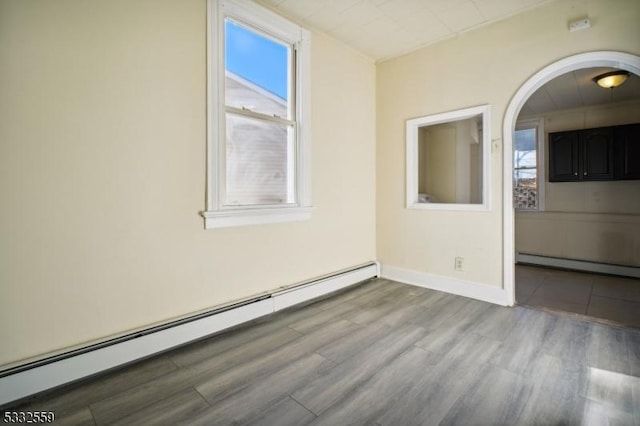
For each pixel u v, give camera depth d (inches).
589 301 126.4
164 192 82.6
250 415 59.6
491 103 117.6
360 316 106.3
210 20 89.8
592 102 174.2
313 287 119.6
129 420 58.3
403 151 143.5
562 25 102.6
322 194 127.2
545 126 196.1
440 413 60.0
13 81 61.8
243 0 97.4
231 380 70.5
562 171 185.2
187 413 60.1
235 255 98.3
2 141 60.9
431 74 133.6
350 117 139.1
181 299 86.6
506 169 114.8
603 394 64.9
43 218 65.7
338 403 62.9
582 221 182.4
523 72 110.5
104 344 71.9
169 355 80.7
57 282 67.7
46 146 65.6
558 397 64.1
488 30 117.8
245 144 103.9
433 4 105.6
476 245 123.0
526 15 109.3
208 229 91.6
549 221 193.5
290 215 112.7
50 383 65.2
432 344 86.7
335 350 83.6
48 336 66.8
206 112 89.9
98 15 71.5
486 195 119.8
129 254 77.3
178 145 84.8
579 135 179.0
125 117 75.8
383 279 149.6
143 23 78.2
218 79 91.7
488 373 72.8
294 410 61.0
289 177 117.1
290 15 111.3
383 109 150.2
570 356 79.9
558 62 103.3
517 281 158.2
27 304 64.4
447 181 173.0
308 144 119.3
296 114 116.7
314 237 124.3
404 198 143.9
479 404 62.3
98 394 65.4
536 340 88.6
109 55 73.2
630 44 91.8
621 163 166.9
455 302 119.2
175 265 85.2
